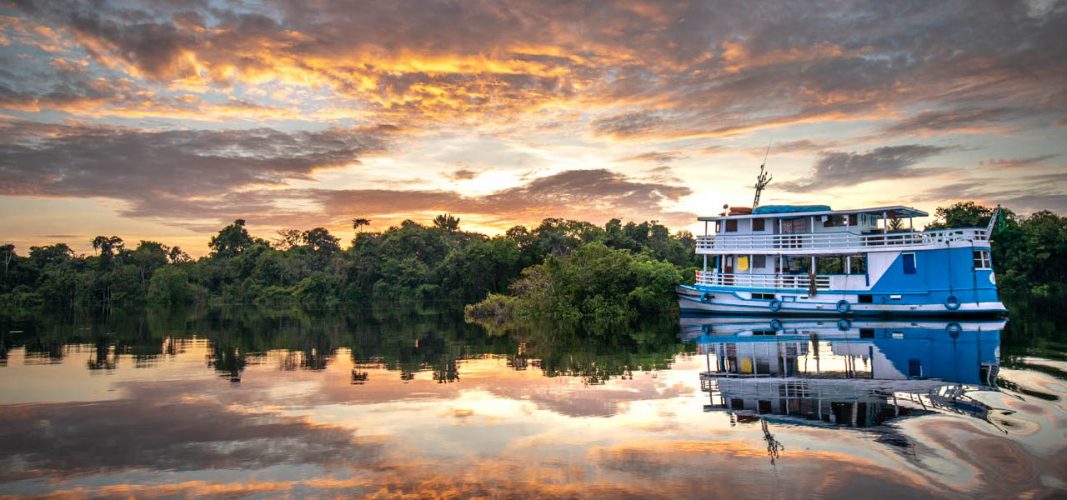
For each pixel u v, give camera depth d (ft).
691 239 288.71
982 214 203.62
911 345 71.82
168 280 314.35
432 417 40.68
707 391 47.70
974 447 31.35
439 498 26.20
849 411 39.73
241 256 382.01
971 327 92.53
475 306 181.16
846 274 115.96
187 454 33.06
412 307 243.60
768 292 122.31
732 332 94.89
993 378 50.06
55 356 75.15
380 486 27.84
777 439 33.78
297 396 48.26
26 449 34.22
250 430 37.81
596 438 34.96
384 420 39.99
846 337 82.64
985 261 106.22
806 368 57.52
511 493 26.66
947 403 41.47
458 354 74.84
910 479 27.22
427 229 371.56
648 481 27.81
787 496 25.70
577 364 63.98
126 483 28.86
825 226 119.85
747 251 125.18
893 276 111.45
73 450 33.96
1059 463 28.76
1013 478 27.09
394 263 325.21
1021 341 73.87
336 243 439.22
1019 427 34.99
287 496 26.81
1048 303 144.36
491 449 33.19
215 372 61.26
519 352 75.97
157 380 56.24
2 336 104.42
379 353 76.74
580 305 140.56
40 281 336.49
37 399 47.57
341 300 323.37
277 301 329.52
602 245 158.51
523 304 165.37
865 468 28.73
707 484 27.27
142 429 38.29
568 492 26.66
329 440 35.37
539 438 35.17
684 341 83.71
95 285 327.47
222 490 27.68
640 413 40.73
